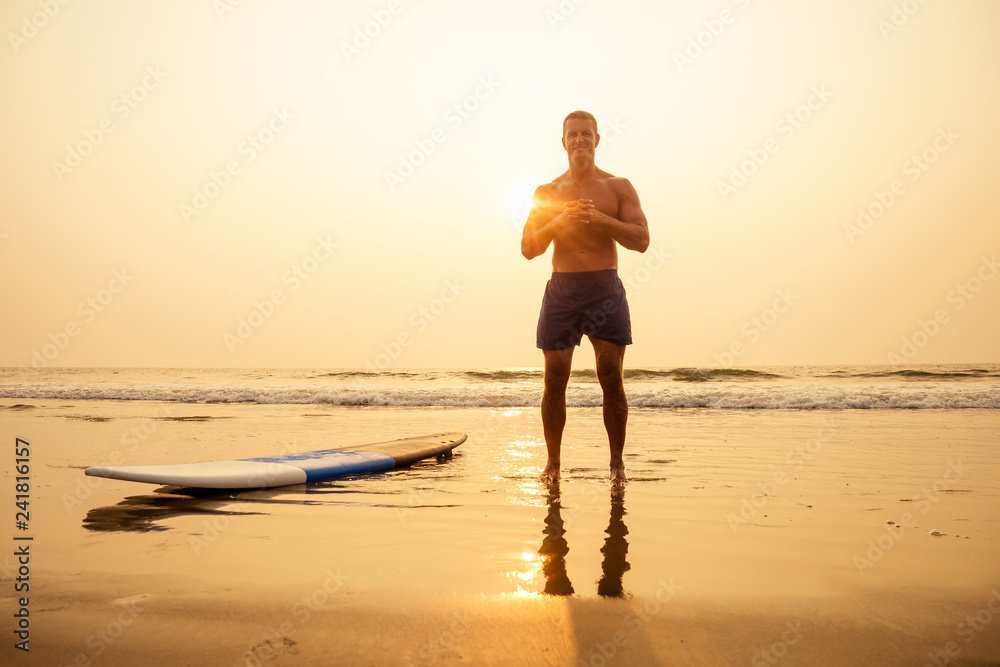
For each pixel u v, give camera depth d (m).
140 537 2.18
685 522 2.39
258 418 8.27
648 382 22.80
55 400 14.33
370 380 26.53
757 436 5.73
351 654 1.22
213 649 1.25
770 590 1.60
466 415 9.12
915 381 21.94
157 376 36.31
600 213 3.20
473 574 1.73
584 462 4.07
